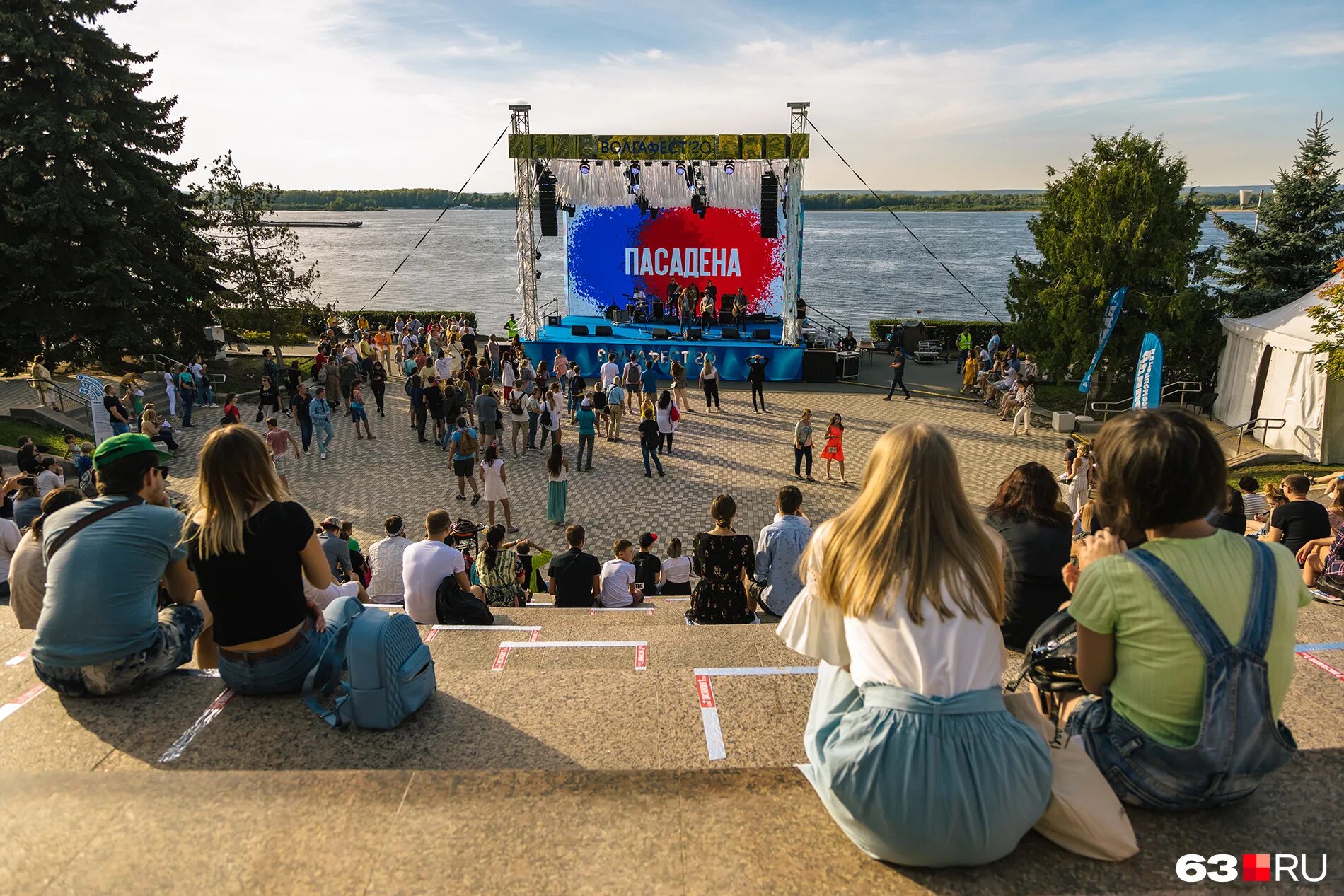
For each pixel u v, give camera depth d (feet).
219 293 90.22
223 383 85.87
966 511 7.08
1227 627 7.00
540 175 91.61
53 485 38.19
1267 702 7.07
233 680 12.34
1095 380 80.07
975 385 86.84
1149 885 6.99
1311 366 59.41
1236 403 69.15
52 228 76.64
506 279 290.97
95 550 11.97
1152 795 7.63
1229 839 7.52
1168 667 7.14
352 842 7.73
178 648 12.91
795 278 90.58
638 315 99.81
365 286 264.11
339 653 12.42
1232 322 69.87
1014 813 6.88
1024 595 13.44
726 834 7.83
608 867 7.43
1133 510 7.32
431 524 23.57
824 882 7.18
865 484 7.36
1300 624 16.47
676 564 32.19
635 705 13.42
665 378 88.28
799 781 8.64
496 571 28.48
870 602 6.98
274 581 11.69
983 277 309.83
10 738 11.41
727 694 13.89
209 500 11.55
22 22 76.02
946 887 7.07
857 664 7.34
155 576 12.40
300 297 101.14
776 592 24.47
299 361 97.86
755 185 90.43
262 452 11.75
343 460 62.28
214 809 8.14
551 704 13.37
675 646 18.89
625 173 91.61
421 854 7.59
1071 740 8.11
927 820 6.79
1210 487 7.04
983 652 7.04
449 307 211.20
